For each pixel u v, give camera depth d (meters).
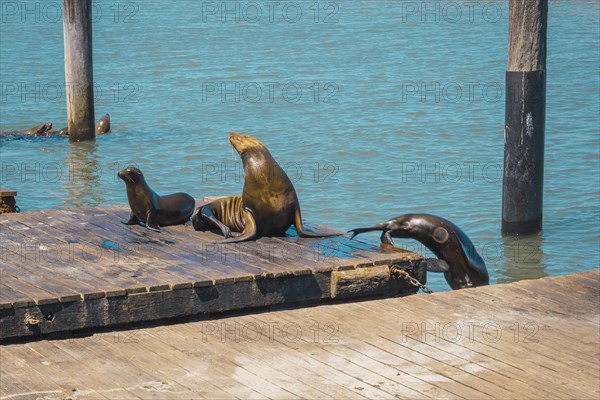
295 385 7.79
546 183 19.53
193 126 25.97
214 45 43.62
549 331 8.99
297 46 42.78
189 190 19.22
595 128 24.30
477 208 17.77
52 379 7.89
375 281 11.21
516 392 7.67
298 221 12.36
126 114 28.05
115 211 13.80
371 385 7.79
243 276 10.62
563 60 36.66
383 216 17.28
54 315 9.75
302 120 26.19
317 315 9.47
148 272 10.75
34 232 12.58
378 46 42.44
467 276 12.80
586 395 7.62
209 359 8.34
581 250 15.60
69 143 24.14
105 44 44.66
